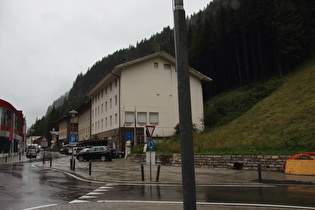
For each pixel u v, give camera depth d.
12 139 45.22
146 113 37.28
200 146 21.48
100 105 46.72
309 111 21.64
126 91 36.66
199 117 40.88
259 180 12.04
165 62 39.72
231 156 17.52
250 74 51.50
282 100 28.72
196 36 59.03
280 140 17.89
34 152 41.19
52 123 118.31
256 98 36.66
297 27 40.25
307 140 16.55
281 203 7.66
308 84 29.73
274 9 42.25
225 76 54.81
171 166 20.62
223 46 53.97
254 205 7.46
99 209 7.08
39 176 15.92
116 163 25.14
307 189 10.11
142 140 36.09
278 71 44.38
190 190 3.37
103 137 43.53
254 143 18.53
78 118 69.50
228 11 51.28
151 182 12.62
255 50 49.03
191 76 41.88
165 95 38.84
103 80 41.69
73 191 10.39
